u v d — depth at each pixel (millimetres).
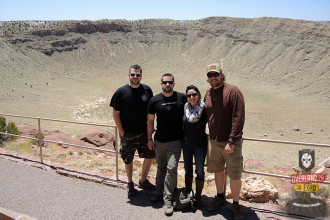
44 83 138750
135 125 4984
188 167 4605
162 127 4594
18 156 6961
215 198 4535
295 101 102188
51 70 179375
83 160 8914
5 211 4219
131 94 4891
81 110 87188
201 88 144250
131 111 4926
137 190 5215
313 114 78625
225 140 4199
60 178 5703
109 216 4309
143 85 5051
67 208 4527
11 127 12508
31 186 5309
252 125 66062
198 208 4539
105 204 4672
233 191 4238
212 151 4359
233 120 3992
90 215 4336
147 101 5016
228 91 4035
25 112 79125
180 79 171625
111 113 84562
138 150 5238
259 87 138250
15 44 193625
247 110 85125
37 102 94750
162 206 4629
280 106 92250
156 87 145125
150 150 5211
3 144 10672
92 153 12016
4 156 6949
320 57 162500
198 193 4508
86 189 5223
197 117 4293
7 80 130375
